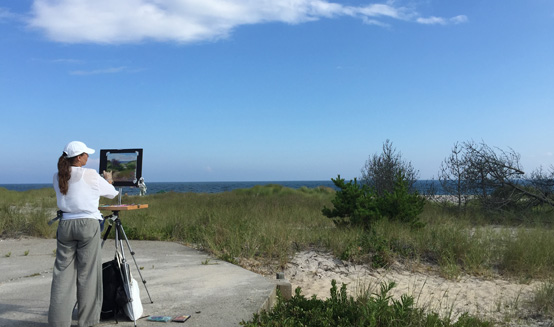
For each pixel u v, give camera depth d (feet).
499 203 53.98
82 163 15.17
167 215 44.29
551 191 54.39
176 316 16.33
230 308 17.33
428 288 25.36
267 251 30.32
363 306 16.61
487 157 55.52
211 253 29.45
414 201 39.58
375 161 68.95
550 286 23.38
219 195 95.86
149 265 25.54
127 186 17.53
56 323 13.99
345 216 41.91
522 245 30.55
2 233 36.40
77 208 14.40
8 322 15.60
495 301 22.97
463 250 31.42
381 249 30.60
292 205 61.62
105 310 15.70
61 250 14.44
